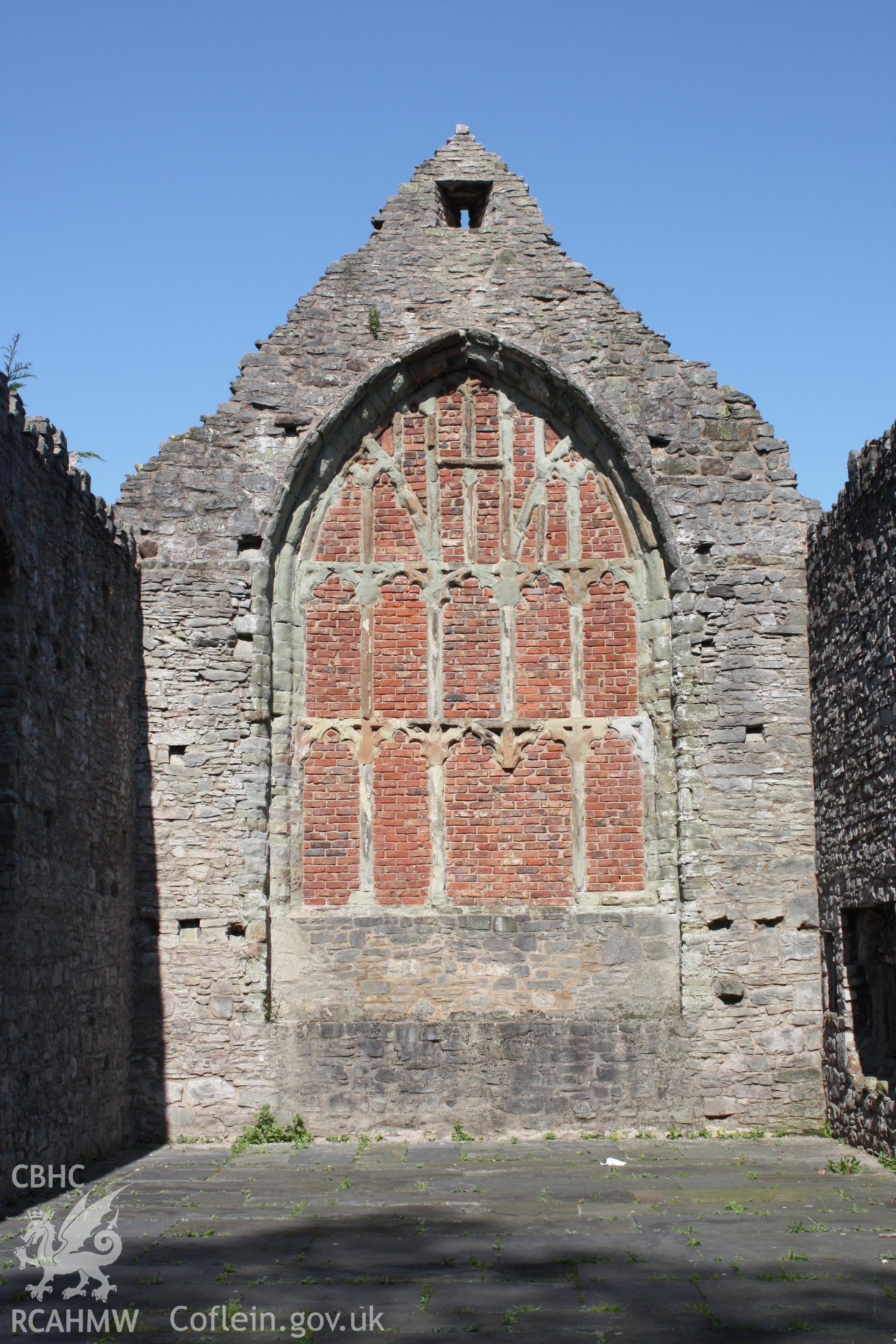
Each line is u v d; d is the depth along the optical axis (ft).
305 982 58.13
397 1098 56.59
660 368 62.08
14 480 41.91
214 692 59.11
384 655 61.00
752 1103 56.59
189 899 57.52
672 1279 31.40
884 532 48.39
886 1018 53.01
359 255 62.85
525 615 61.46
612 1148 53.16
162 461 60.59
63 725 47.11
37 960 43.47
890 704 47.57
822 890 57.06
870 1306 28.91
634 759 60.13
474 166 64.34
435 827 59.88
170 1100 56.13
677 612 60.13
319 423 61.11
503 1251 34.37
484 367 62.80
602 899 59.16
